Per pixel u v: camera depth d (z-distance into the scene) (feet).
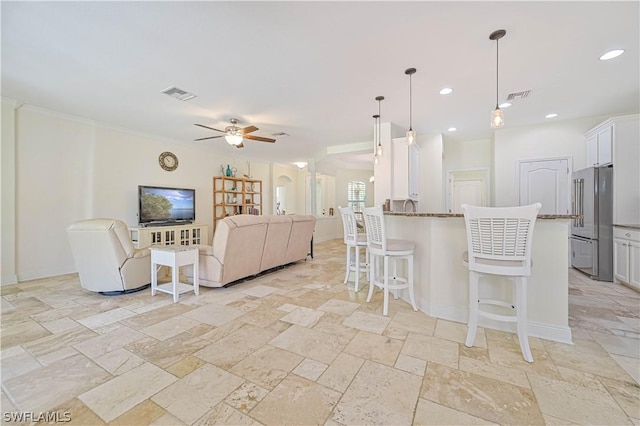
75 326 7.82
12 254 12.21
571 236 14.82
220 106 12.41
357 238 11.09
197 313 8.77
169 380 5.39
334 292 10.98
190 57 8.34
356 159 26.71
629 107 12.87
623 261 11.60
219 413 4.53
